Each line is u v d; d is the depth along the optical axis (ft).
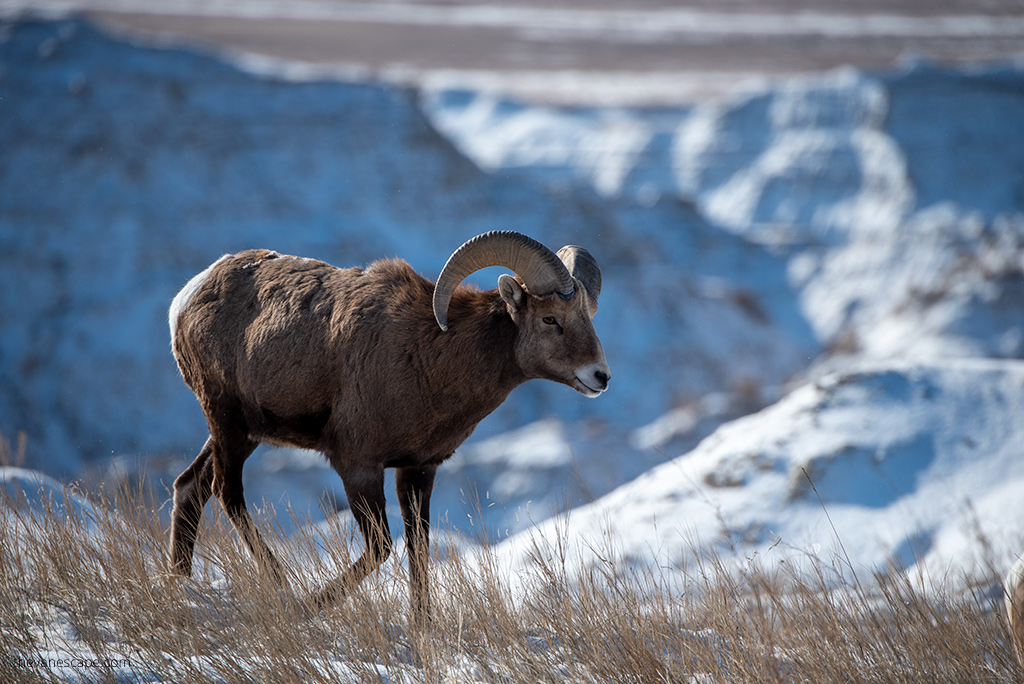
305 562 70.38
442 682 59.36
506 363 74.79
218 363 76.64
